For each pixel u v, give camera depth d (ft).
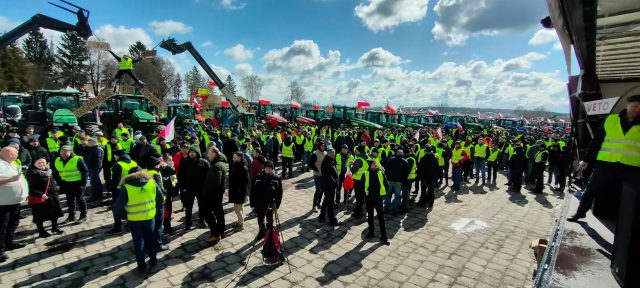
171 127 28.40
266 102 90.99
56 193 19.45
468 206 30.32
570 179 16.31
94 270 15.84
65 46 179.22
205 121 74.54
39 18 40.60
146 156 19.61
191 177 20.76
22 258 16.66
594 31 8.91
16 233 19.61
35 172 18.43
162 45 58.49
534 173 40.42
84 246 18.31
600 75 16.05
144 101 55.57
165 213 20.47
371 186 20.90
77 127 39.22
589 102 14.05
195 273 16.05
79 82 176.45
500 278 16.72
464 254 19.51
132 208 14.94
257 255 18.22
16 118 60.13
